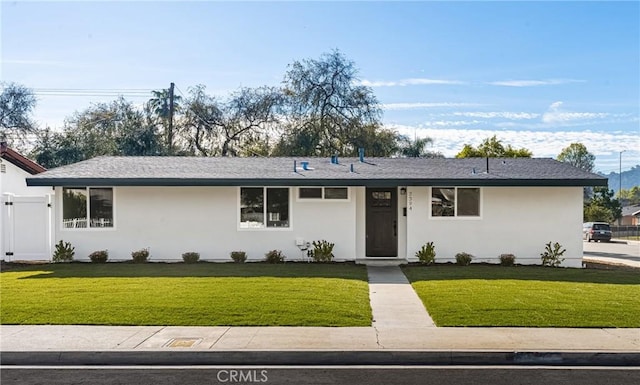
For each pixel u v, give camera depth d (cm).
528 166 2052
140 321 1029
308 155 4084
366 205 1953
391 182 1817
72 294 1257
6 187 2136
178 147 4150
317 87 4156
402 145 4391
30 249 1892
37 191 2166
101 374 790
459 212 1905
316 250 1867
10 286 1367
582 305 1155
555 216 1898
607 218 6119
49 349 863
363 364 845
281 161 2178
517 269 1728
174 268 1705
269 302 1174
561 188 1900
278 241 1911
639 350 861
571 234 1898
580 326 1003
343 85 4166
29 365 841
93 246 1902
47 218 1894
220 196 1912
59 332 961
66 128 4125
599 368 821
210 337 930
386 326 1016
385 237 1950
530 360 853
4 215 1888
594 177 1838
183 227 1908
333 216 1914
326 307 1132
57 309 1112
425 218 1900
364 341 910
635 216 7688
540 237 1900
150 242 1908
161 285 1371
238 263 1844
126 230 1906
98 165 2033
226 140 4309
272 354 855
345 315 1077
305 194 1914
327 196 1914
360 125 4125
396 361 852
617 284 1432
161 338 924
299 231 1912
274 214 1917
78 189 1905
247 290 1304
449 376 778
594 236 4497
